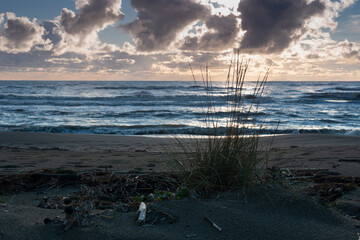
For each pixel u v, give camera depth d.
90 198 2.47
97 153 6.32
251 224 1.78
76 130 12.47
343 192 2.83
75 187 3.26
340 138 9.67
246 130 2.58
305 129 12.43
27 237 1.57
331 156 5.36
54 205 2.50
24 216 1.94
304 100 29.36
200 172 2.47
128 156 5.70
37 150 6.95
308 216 1.92
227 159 2.41
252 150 2.52
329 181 3.35
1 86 53.59
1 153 6.20
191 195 2.23
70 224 1.69
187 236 1.62
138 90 46.59
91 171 3.85
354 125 14.12
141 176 3.49
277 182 2.43
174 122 14.78
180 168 2.66
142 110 20.39
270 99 29.94
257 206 2.04
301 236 1.65
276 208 2.00
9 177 3.50
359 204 2.43
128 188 3.10
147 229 1.70
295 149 6.63
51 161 5.06
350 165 4.45
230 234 1.67
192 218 1.86
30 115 17.16
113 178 3.43
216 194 2.36
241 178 2.40
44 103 24.78
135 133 12.01
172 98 30.06
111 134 11.61
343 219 1.91
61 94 36.22
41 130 12.34
